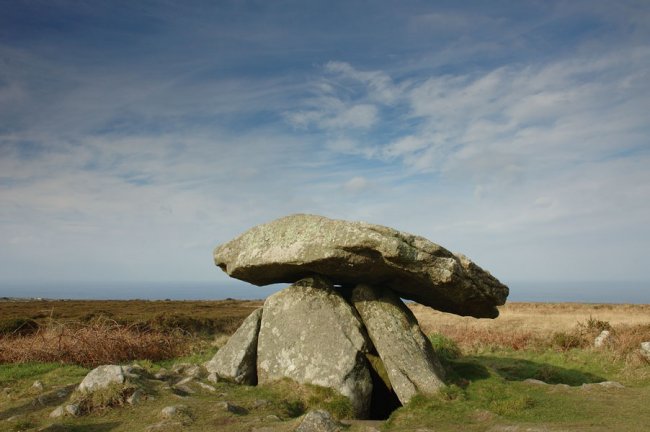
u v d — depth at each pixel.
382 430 7.25
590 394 9.20
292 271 10.93
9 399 8.62
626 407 8.19
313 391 9.33
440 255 9.88
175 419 7.20
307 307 10.70
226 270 11.66
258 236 10.96
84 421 7.36
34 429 6.96
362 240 9.50
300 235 10.30
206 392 9.03
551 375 13.15
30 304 40.34
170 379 9.67
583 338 17.50
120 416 7.55
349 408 8.94
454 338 19.50
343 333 10.17
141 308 36.66
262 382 10.16
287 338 10.41
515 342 18.19
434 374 9.50
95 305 40.78
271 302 11.20
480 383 9.68
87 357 13.41
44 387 9.27
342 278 11.05
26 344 13.88
